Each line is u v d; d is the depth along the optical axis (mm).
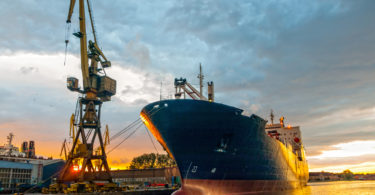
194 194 23312
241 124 24578
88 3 48406
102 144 43812
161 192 42844
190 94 35938
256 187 27750
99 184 37781
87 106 44469
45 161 56406
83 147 41281
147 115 24266
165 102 23234
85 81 44688
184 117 22828
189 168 23625
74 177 41156
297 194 33812
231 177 24906
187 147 23422
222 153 23969
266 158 29469
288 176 39031
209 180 23812
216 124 23156
